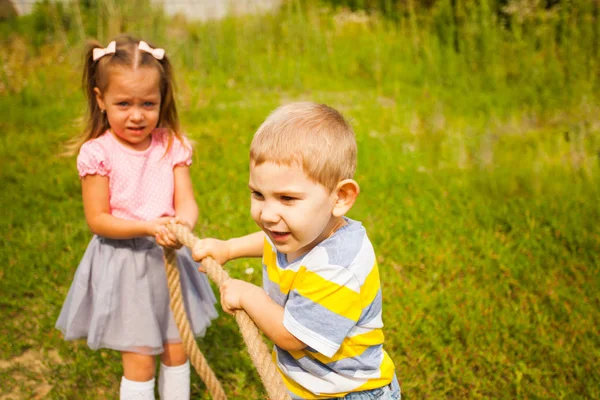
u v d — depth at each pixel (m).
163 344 3.01
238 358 3.60
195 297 3.08
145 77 2.80
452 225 4.97
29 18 12.63
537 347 3.63
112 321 2.86
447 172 6.00
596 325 3.84
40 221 5.04
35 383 3.52
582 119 7.20
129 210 2.92
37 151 6.48
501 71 9.47
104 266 2.88
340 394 2.15
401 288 4.14
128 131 2.86
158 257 2.94
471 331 3.72
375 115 7.79
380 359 2.21
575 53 9.06
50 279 4.30
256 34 12.37
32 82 8.88
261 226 2.02
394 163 6.08
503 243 4.77
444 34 11.05
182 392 3.05
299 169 1.90
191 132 7.11
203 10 13.68
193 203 3.10
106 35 10.88
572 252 4.68
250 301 2.07
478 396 3.30
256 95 9.33
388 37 11.68
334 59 11.09
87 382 3.51
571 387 3.35
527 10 10.29
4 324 3.92
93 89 2.92
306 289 2.01
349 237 2.07
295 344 2.04
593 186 5.54
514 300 4.14
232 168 6.00
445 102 8.68
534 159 6.11
